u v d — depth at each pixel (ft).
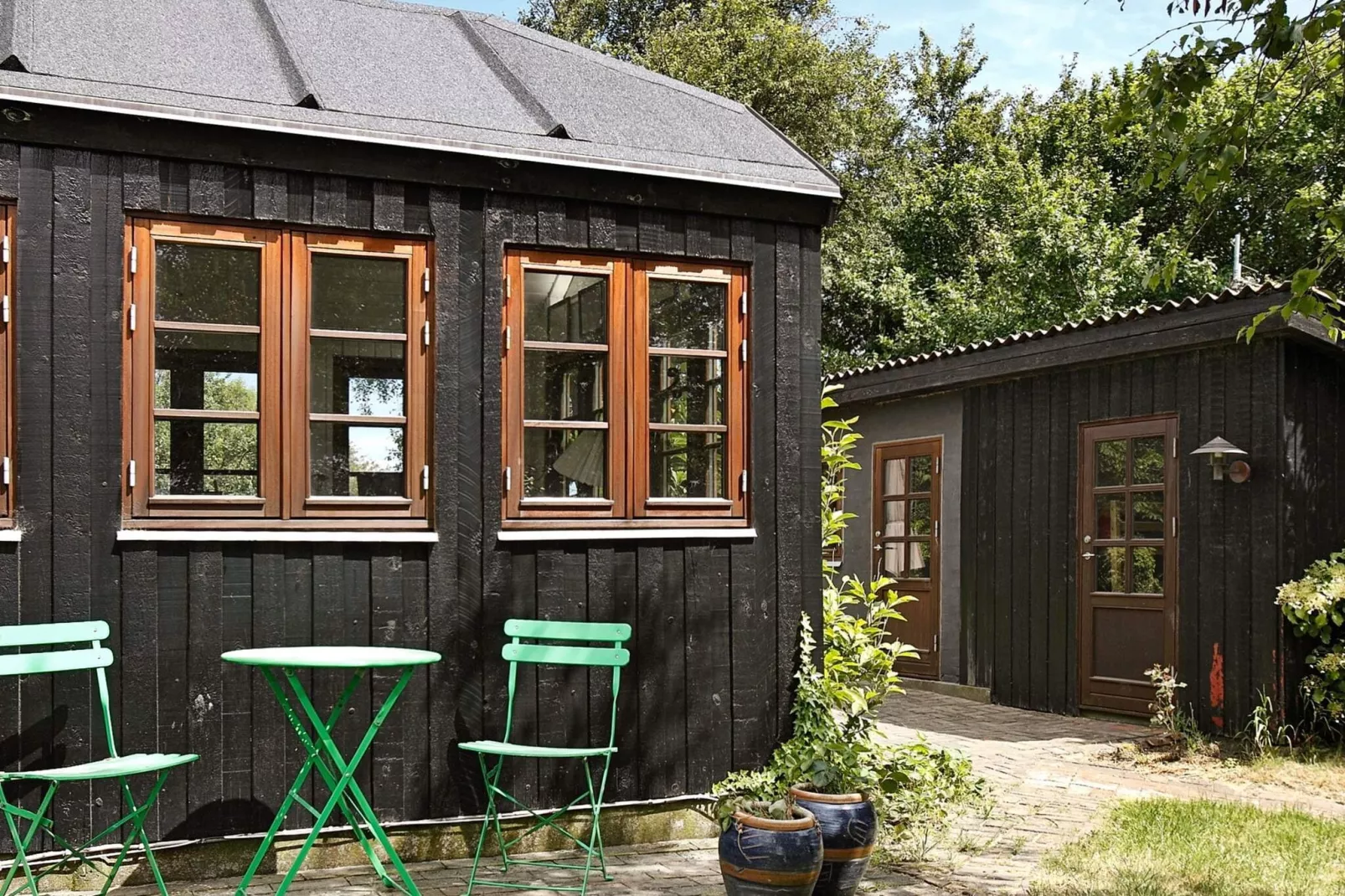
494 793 17.80
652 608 18.92
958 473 36.11
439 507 17.67
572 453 18.61
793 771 18.88
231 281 16.79
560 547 18.38
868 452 40.19
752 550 19.66
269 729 16.70
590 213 18.69
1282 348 26.66
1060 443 32.37
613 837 18.53
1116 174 77.00
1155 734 28.48
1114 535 30.81
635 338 18.99
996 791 22.80
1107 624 30.89
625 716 18.63
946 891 16.33
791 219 20.01
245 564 16.66
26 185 15.72
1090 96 81.76
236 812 16.48
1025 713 32.45
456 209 17.93
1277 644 26.40
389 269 17.62
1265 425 26.86
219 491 16.65
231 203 16.65
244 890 14.64
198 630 16.38
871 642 22.16
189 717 16.29
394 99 18.25
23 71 15.78
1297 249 64.54
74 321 15.92
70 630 15.15
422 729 17.47
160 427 16.38
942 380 35.37
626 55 77.61
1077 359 30.91
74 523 15.84
